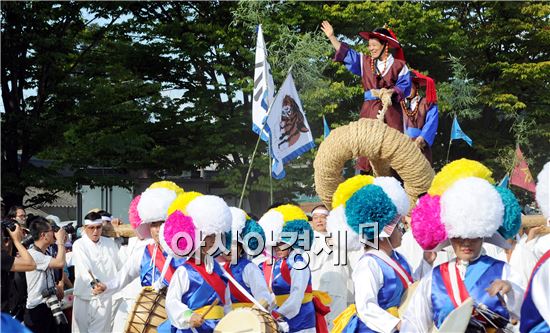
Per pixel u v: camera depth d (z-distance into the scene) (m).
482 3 25.22
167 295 6.03
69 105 20.56
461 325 4.88
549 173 4.90
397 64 8.03
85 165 20.61
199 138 22.48
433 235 5.12
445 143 24.84
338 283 8.72
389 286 5.54
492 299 5.01
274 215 7.77
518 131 23.34
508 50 25.92
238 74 22.56
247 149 22.14
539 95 24.70
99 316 9.61
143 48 22.56
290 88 11.86
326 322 8.49
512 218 5.16
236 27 23.20
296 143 11.87
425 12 22.84
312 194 22.30
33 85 20.61
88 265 9.66
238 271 6.67
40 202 20.55
